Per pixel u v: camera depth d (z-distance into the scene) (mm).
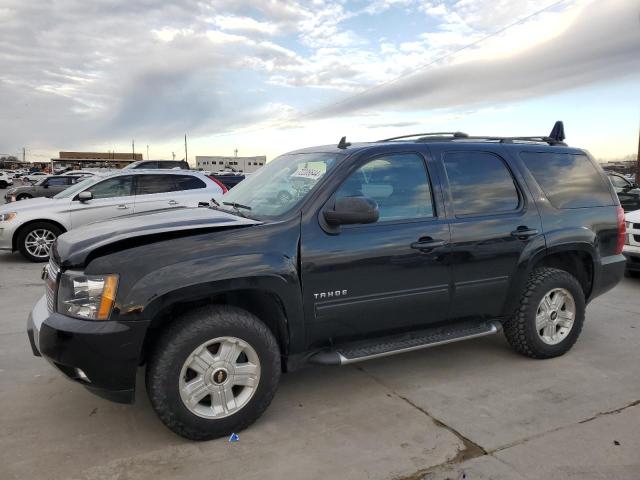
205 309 3150
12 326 5355
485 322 4258
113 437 3223
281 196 3758
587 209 4660
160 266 2967
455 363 4504
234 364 3191
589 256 4668
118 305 2879
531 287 4367
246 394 3250
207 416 3125
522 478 2822
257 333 3205
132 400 3043
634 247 7680
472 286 4016
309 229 3408
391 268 3635
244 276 3102
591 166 4895
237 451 3076
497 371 4324
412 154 3943
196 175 10273
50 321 2992
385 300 3650
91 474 2832
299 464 2943
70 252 3123
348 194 3602
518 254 4199
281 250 3277
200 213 3762
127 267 2936
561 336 4578
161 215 3758
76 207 9352
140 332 2896
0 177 53344
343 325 3547
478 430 3336
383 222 3691
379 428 3359
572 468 2908
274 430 3328
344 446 3139
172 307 3213
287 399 3787
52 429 3311
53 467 2893
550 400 3775
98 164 98312
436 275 3842
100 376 2912
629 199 11727
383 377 4195
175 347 3000
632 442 3191
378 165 3779
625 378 4188
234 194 4434
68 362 2908
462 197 4062
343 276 3467
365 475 2846
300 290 3336
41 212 9172
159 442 3172
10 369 4230
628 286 7621
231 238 3207
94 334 2854
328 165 3727
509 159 4387
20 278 7852
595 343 5039
